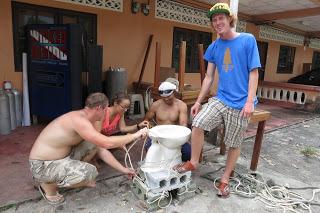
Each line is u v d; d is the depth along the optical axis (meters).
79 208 2.46
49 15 4.98
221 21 2.46
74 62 4.12
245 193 2.85
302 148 4.66
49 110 4.53
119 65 6.12
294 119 6.92
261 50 10.19
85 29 5.48
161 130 2.61
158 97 3.76
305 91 8.08
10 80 4.67
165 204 2.60
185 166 2.63
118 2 5.82
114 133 3.15
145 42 6.50
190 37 7.52
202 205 2.64
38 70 4.52
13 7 4.54
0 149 3.69
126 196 2.69
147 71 6.71
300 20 9.42
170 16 6.84
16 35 4.65
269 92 8.87
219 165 3.62
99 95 2.33
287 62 11.65
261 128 3.39
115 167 2.74
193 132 2.61
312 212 2.67
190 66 7.68
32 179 2.90
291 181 3.31
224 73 2.64
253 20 9.13
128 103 3.05
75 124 2.23
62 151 2.35
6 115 4.22
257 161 3.52
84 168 2.40
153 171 2.52
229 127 2.68
